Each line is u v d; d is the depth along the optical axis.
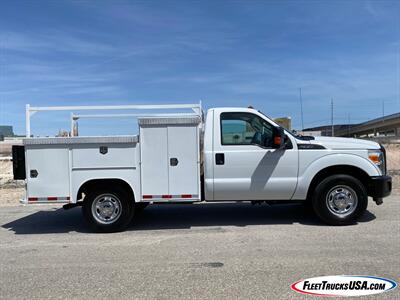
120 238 6.95
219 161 7.29
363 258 5.38
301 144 7.32
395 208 8.84
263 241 6.41
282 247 6.02
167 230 7.45
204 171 7.34
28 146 7.31
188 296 4.27
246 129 7.37
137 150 7.29
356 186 7.25
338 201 7.32
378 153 7.34
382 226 7.19
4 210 10.43
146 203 8.03
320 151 7.29
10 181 17.95
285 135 7.33
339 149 7.30
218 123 7.35
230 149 7.30
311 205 7.88
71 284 4.73
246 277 4.79
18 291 4.55
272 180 7.30
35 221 8.80
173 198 7.30
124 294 4.38
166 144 7.27
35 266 5.46
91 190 7.40
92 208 7.41
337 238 6.44
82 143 7.27
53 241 6.90
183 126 7.26
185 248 6.14
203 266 5.25
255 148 7.30
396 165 32.34
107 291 4.48
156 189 7.29
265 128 7.37
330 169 7.52
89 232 7.55
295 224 7.59
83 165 7.29
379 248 5.83
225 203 10.34
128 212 7.42
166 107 8.04
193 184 7.29
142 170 7.27
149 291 4.45
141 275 4.97
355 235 6.61
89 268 5.30
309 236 6.63
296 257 5.50
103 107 8.02
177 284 4.63
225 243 6.37
